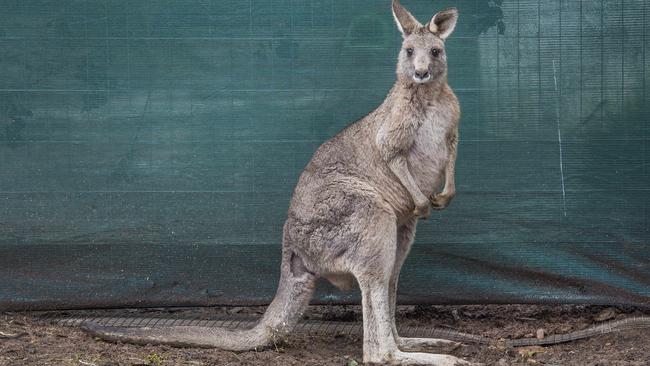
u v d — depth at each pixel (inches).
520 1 288.0
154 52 288.8
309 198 262.2
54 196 290.4
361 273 254.1
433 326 297.9
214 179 292.2
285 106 291.1
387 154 259.8
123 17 287.4
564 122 290.0
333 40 289.9
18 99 287.7
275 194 293.0
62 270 292.0
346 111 291.6
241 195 293.1
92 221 291.6
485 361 264.4
